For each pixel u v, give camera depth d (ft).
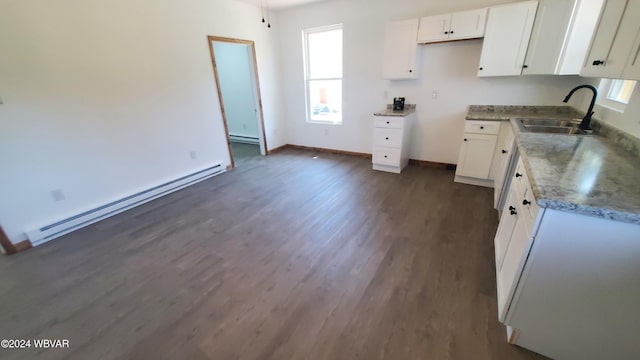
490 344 4.73
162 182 11.31
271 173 13.61
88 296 6.12
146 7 9.84
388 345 4.75
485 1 10.41
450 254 7.06
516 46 9.30
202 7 11.73
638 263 3.37
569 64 8.46
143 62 10.06
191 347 4.84
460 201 9.89
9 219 7.70
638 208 3.19
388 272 6.51
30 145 7.88
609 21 5.38
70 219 8.70
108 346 4.93
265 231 8.46
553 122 8.62
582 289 3.80
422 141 13.55
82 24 8.39
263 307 5.64
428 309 5.45
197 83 12.12
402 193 10.75
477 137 10.46
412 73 11.82
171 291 6.17
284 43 16.01
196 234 8.43
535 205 3.88
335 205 9.98
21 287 6.48
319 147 17.28
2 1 6.98
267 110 16.38
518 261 4.15
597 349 4.08
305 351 4.70
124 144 9.97
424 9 11.63
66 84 8.32
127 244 8.02
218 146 13.65
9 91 7.37
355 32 13.58
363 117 14.97
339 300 5.75
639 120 5.35
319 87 16.21
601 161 4.76
